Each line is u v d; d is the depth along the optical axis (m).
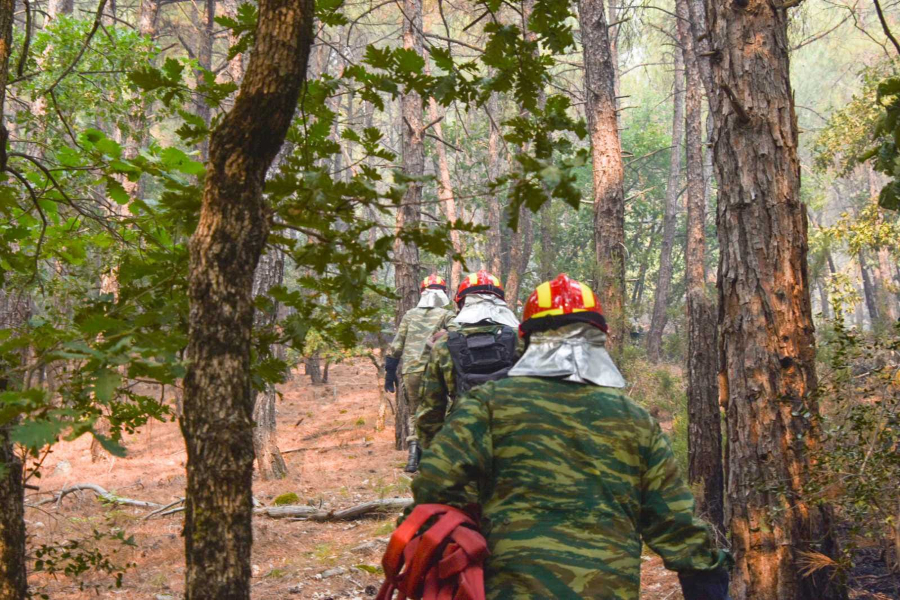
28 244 3.57
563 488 2.12
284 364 2.65
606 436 2.19
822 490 4.20
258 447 10.02
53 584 5.53
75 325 2.52
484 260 23.98
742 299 4.70
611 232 9.88
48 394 1.86
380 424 14.20
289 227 2.23
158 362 1.96
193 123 2.62
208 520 1.87
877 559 5.31
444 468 2.16
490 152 24.58
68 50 7.50
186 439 1.93
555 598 2.00
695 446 8.53
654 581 5.41
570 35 2.48
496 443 2.20
